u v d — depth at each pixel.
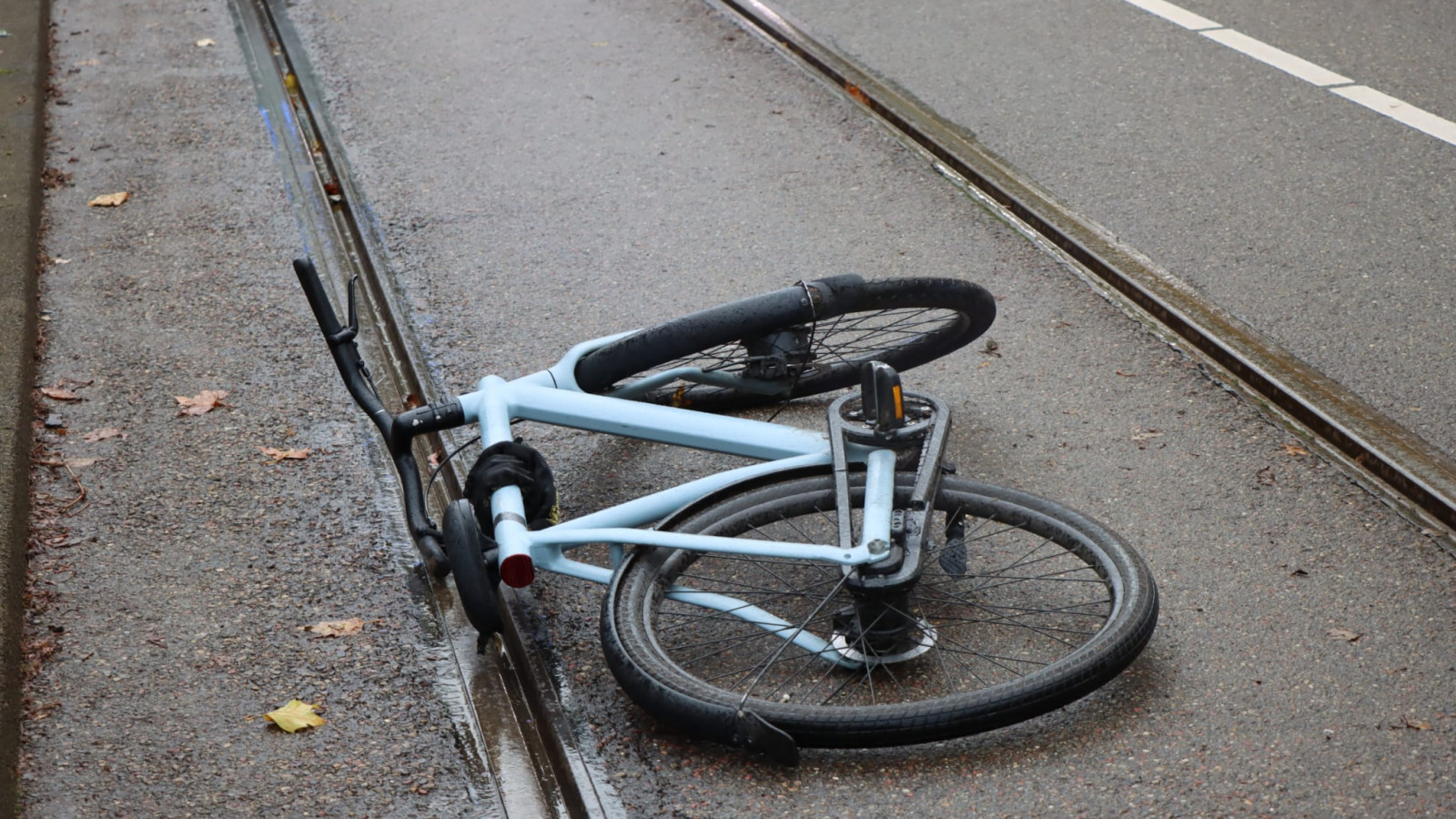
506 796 2.97
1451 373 4.46
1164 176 6.20
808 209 6.10
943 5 8.95
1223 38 8.03
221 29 9.27
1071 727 3.00
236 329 5.23
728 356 4.25
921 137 6.80
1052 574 3.55
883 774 2.90
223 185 6.70
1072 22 8.47
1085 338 4.90
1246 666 3.17
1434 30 8.00
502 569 3.17
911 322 4.84
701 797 2.87
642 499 3.40
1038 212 5.86
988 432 4.31
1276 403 4.40
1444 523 3.73
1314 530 3.71
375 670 3.33
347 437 4.46
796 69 7.95
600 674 3.29
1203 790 2.80
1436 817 2.71
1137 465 4.08
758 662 3.30
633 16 9.09
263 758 3.03
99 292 5.58
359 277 5.74
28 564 3.76
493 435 3.53
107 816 2.86
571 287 5.47
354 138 7.18
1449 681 3.09
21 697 3.23
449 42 8.71
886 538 3.04
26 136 7.25
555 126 7.23
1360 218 5.66
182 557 3.81
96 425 4.54
